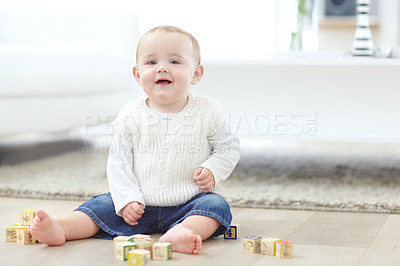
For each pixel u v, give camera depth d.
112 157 1.48
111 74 2.92
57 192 1.94
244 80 2.39
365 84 2.36
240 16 4.74
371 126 2.27
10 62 2.36
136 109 1.50
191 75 1.48
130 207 1.40
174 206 1.45
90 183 2.11
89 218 1.39
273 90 2.39
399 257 1.24
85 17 3.12
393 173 2.39
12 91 2.37
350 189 2.02
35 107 2.51
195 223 1.33
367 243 1.36
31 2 3.82
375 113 2.37
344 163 2.69
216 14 4.69
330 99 2.38
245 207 1.82
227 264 1.18
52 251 1.28
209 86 2.41
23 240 1.34
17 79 2.38
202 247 1.32
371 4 6.21
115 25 3.10
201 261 1.20
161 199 1.44
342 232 1.47
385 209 1.74
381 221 1.61
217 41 4.71
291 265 1.17
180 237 1.26
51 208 1.78
